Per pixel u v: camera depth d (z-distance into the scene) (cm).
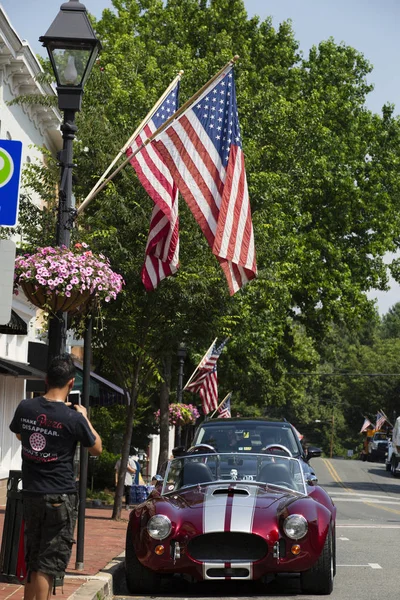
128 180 1980
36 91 2628
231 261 1450
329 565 1217
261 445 1631
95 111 2058
